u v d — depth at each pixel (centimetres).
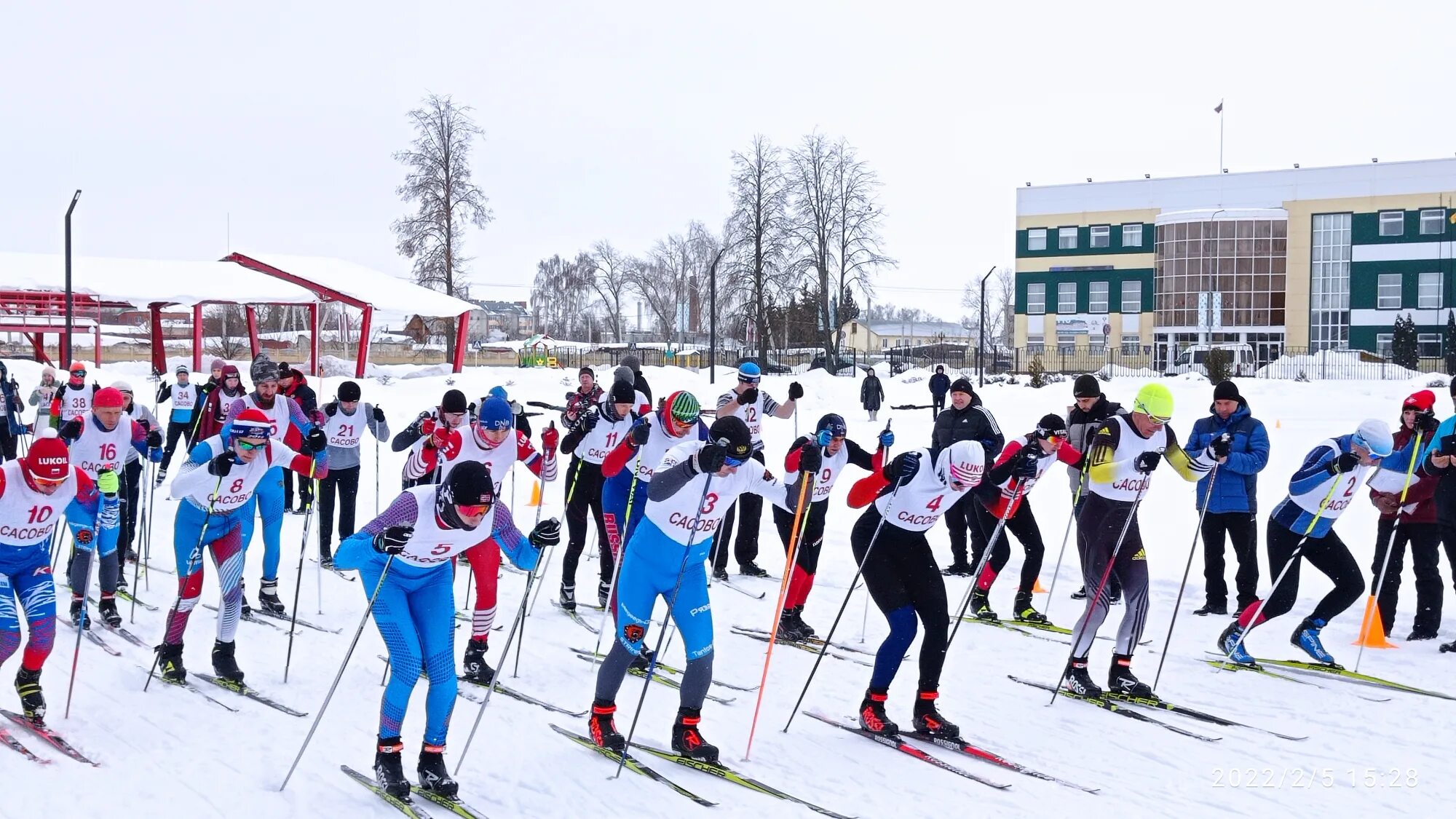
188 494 500
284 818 378
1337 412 2247
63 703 497
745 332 4594
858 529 495
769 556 883
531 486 1253
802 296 4166
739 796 409
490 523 413
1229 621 684
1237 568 801
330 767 428
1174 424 1819
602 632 590
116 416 624
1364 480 650
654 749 451
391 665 400
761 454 771
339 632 633
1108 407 681
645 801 402
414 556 398
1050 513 1063
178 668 529
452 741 462
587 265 8281
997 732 486
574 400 711
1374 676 568
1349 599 575
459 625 653
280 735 462
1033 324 5059
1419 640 633
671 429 569
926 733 468
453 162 3950
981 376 3077
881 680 475
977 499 672
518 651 559
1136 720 504
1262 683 560
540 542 414
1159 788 421
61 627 627
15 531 450
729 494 448
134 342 4569
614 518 671
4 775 405
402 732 472
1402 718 505
